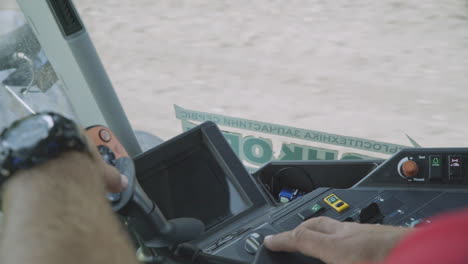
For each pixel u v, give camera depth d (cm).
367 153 248
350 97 432
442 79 438
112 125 165
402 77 442
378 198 110
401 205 108
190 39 549
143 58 513
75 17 143
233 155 131
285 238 66
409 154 113
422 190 110
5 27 177
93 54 151
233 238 107
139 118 412
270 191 149
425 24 500
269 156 262
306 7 584
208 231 119
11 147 34
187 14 601
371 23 523
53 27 144
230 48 525
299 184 147
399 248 22
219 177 129
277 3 598
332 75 461
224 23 574
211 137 132
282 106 431
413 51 475
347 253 57
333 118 407
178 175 130
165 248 107
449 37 480
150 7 615
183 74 487
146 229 102
